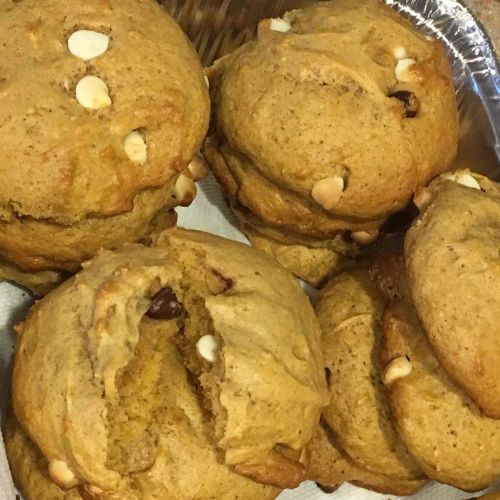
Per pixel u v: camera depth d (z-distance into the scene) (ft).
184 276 0.75
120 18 0.74
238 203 0.90
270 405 0.69
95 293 0.70
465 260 0.73
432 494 0.93
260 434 0.70
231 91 0.81
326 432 0.87
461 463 0.78
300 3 0.92
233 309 0.71
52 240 0.74
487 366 0.72
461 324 0.72
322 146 0.78
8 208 0.71
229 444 0.69
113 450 0.68
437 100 0.82
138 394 0.71
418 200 0.82
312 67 0.78
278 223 0.86
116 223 0.76
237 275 0.75
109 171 0.71
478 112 0.97
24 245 0.74
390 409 0.81
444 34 0.98
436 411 0.77
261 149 0.79
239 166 0.85
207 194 0.95
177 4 0.88
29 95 0.69
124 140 0.72
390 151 0.79
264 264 0.78
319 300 0.90
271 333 0.72
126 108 0.71
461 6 0.98
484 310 0.72
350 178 0.79
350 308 0.87
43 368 0.68
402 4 0.98
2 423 0.79
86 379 0.67
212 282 0.75
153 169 0.73
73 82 0.71
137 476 0.69
